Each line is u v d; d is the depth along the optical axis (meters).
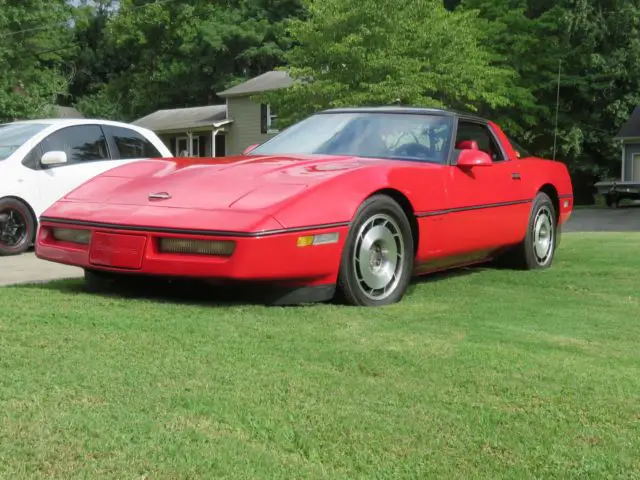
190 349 2.92
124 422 2.14
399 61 21.98
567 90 33.59
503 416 2.29
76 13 31.81
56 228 4.11
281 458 1.96
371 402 2.38
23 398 2.31
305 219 3.77
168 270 3.74
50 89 30.05
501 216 5.21
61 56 33.62
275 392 2.44
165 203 3.92
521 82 31.53
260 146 5.09
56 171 8.23
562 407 2.38
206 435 2.08
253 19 44.25
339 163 4.35
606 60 32.03
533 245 5.66
